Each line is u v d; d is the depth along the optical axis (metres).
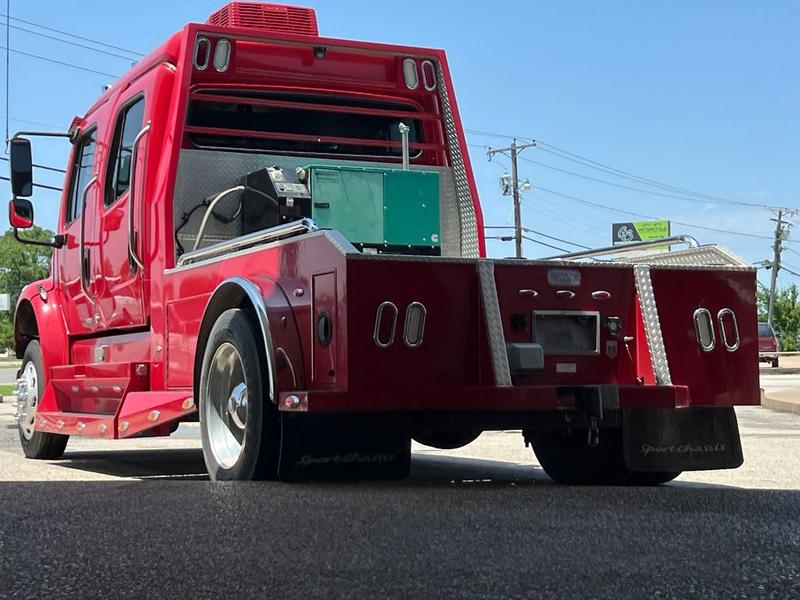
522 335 5.55
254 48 7.57
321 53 7.73
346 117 7.98
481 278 5.39
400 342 5.18
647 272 5.84
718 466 6.08
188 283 6.61
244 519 4.23
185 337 6.62
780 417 14.41
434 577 3.23
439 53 8.06
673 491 5.17
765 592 3.04
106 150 8.20
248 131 7.46
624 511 4.46
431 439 6.89
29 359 9.29
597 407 5.48
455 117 8.01
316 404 5.03
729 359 5.98
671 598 2.97
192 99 7.32
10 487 5.37
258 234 5.86
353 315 5.06
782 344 73.62
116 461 8.80
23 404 9.27
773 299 73.75
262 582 3.19
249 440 5.46
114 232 7.86
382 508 4.50
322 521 4.18
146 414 6.84
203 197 7.29
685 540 3.79
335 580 3.20
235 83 7.54
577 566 3.37
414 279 5.23
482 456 8.81
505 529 4.00
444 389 5.25
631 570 3.31
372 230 7.16
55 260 9.16
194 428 13.64
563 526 4.07
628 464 6.02
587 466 6.34
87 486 5.37
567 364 5.67
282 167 7.50
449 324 5.32
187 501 4.73
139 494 4.98
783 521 4.20
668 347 5.84
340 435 5.39
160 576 3.28
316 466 5.37
